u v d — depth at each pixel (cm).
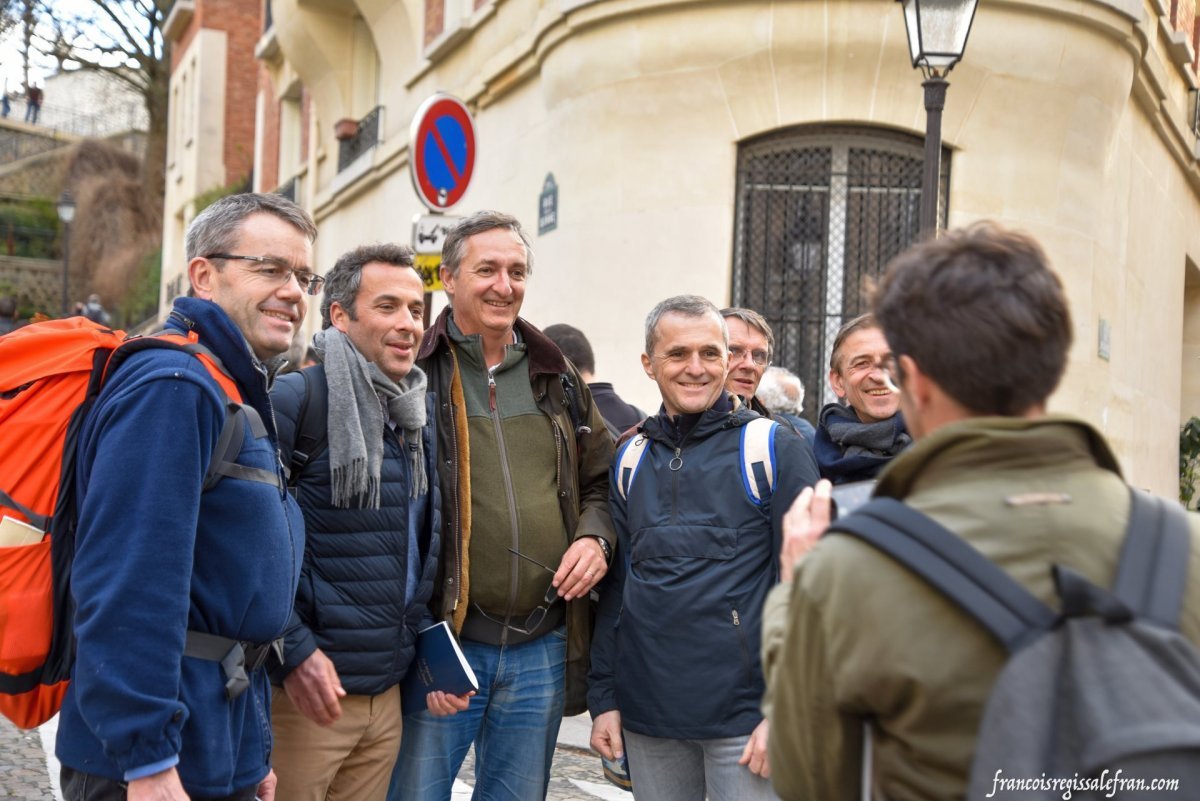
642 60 891
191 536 230
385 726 322
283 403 306
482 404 353
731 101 878
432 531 327
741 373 462
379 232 1460
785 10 855
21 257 3872
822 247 881
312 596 304
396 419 320
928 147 616
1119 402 1029
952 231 175
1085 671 142
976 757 143
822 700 162
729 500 319
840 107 866
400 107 1384
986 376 162
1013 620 148
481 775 360
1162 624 146
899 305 169
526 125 1044
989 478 159
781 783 171
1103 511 156
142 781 221
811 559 166
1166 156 1223
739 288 884
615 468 345
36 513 233
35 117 4503
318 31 1577
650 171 895
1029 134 877
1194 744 135
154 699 221
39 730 587
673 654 315
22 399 236
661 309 334
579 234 924
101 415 232
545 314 964
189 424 232
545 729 357
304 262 273
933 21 607
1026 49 862
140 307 3086
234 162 2731
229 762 243
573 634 363
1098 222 920
